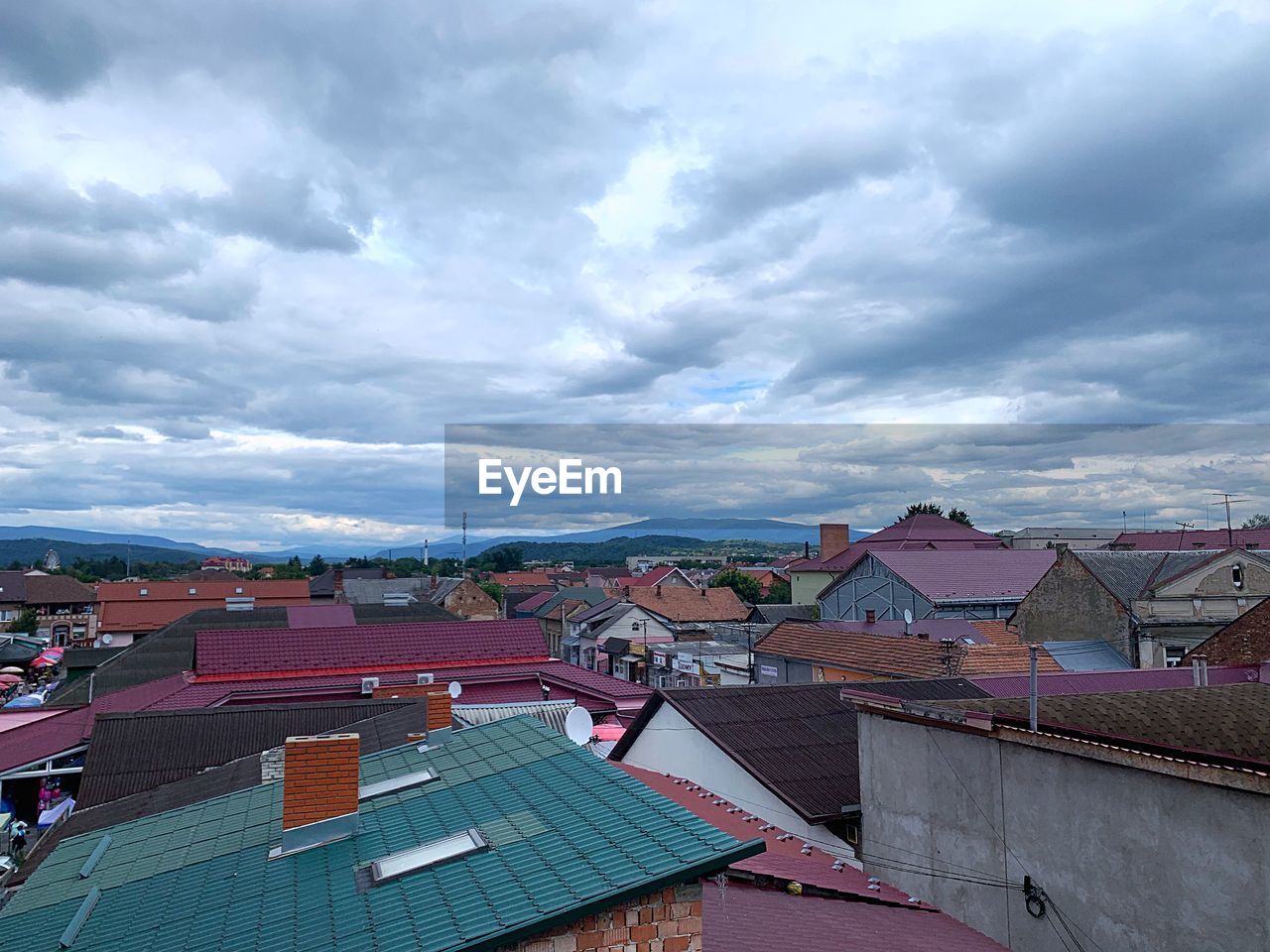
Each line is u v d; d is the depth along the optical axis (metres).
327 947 5.90
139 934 7.10
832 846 12.84
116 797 16.86
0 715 26.48
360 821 8.50
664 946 6.15
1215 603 31.48
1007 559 48.91
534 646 30.66
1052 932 8.91
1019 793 9.49
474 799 8.59
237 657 27.11
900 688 17.78
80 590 92.44
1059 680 18.70
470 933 5.65
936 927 9.58
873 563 47.81
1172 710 9.84
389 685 26.92
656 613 62.81
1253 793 7.19
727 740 15.11
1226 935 7.34
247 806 10.62
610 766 9.05
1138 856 8.13
